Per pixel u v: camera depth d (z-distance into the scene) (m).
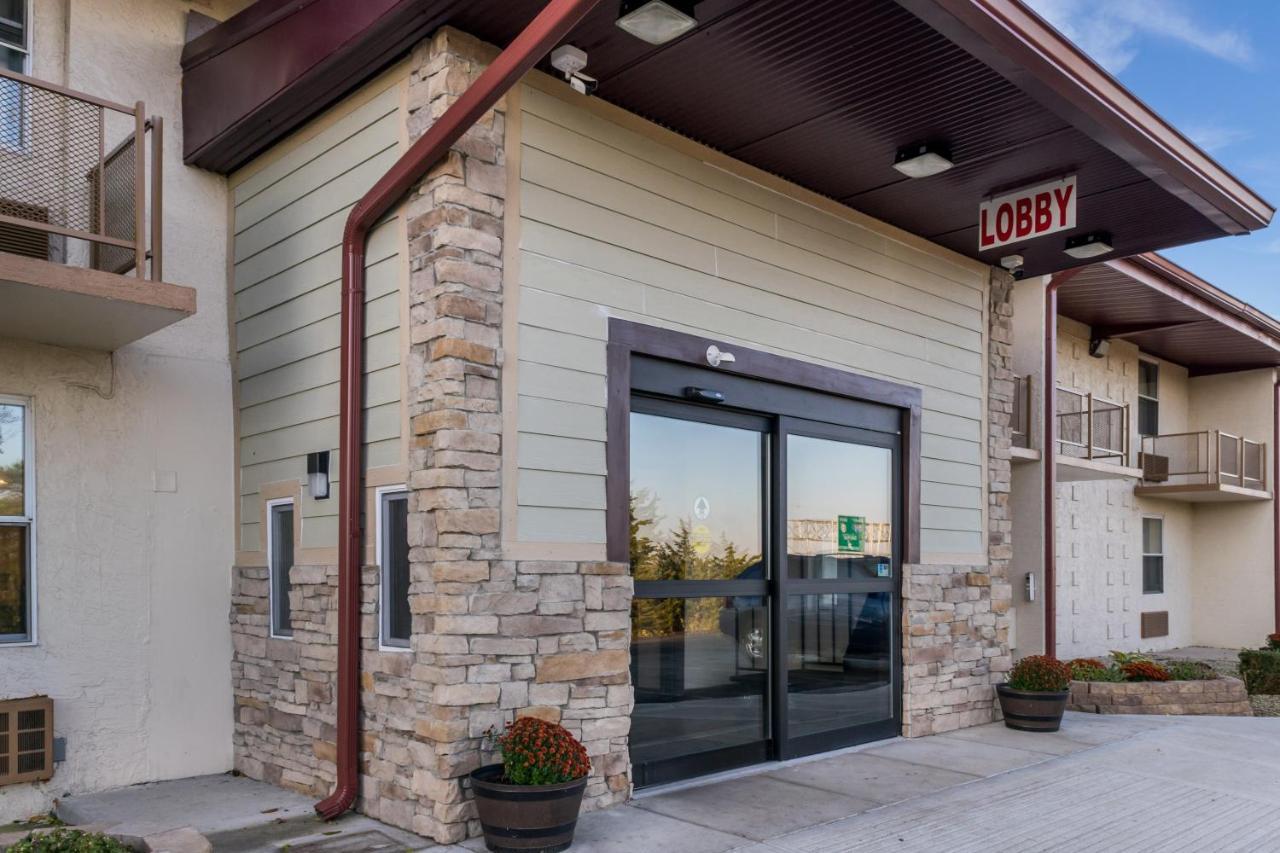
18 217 6.04
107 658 6.73
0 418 6.44
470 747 5.44
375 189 5.86
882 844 5.51
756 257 7.41
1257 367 18.48
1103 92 6.14
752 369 7.28
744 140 7.00
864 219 8.39
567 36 5.59
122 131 7.11
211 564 7.29
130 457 6.95
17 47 6.75
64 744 6.45
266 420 7.11
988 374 9.70
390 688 5.80
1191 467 17.70
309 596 6.54
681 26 5.12
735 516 7.39
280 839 5.48
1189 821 6.16
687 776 6.88
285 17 6.31
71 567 6.63
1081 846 5.61
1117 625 16.45
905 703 8.51
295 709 6.61
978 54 5.57
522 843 5.11
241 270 7.43
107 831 5.19
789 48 5.75
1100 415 15.99
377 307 6.09
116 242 5.82
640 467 6.74
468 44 5.73
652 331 6.61
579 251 6.23
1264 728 9.38
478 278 5.66
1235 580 18.42
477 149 5.72
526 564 5.76
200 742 7.13
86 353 6.80
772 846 5.39
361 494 6.13
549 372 6.00
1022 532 12.02
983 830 5.84
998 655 9.53
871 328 8.40
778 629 7.54
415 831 5.52
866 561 8.39
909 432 8.74
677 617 6.92
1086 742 8.46
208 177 7.53
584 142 6.31
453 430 5.48
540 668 5.78
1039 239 8.93
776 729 7.50
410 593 5.67
